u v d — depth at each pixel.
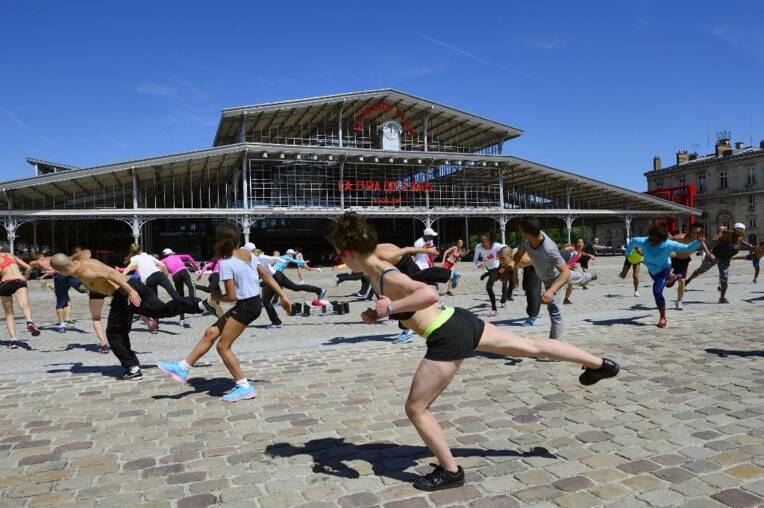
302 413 5.07
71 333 10.77
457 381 5.94
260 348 8.47
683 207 50.66
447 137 52.00
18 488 3.59
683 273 11.42
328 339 9.22
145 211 33.88
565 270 6.64
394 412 5.02
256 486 3.51
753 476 3.41
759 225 63.41
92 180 33.53
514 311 12.34
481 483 3.44
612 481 3.41
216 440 4.40
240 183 40.25
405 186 43.56
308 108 41.94
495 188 46.91
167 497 3.40
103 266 6.29
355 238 3.28
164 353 8.31
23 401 5.78
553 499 3.20
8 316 9.27
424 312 3.29
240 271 5.48
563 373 6.19
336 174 41.84
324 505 3.21
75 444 4.41
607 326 9.49
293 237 48.25
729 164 66.44
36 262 10.40
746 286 16.72
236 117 40.50
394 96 43.31
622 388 5.52
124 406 5.47
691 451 3.85
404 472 3.66
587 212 47.47
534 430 4.38
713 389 5.39
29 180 30.52
